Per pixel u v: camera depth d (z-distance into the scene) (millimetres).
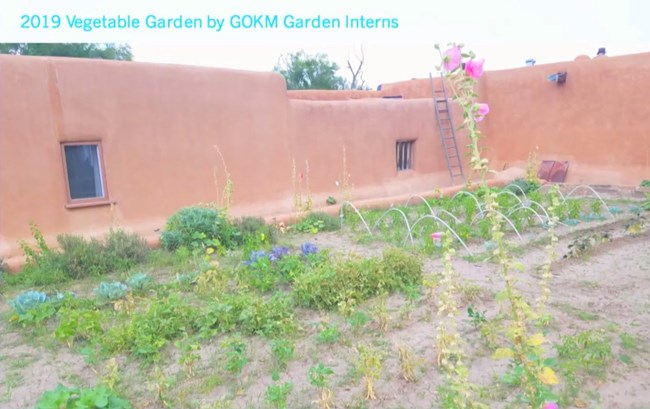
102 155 7617
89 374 3914
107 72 7602
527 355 2578
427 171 13242
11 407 3482
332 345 4258
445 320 4656
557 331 4359
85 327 4391
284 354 3943
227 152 9078
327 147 10820
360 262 5680
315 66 37125
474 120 2291
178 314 4602
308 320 4816
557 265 6344
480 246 7402
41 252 6586
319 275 5207
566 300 5121
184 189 8547
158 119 8180
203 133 8742
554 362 3383
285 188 9992
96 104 7516
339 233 8641
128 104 7844
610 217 8953
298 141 10266
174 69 8336
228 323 4590
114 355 4133
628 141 12109
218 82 8891
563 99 13211
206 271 5902
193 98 8578
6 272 6227
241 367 3881
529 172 13031
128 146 7871
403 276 5582
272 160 9758
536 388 2600
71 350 4305
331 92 15844
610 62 12219
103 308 5180
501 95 14586
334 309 4988
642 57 11672
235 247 7566
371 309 4906
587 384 3527
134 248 6789
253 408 3357
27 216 6922
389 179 12203
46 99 7047
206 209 7816
